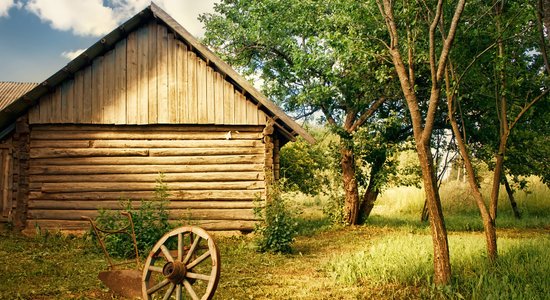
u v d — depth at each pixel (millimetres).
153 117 15336
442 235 7863
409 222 21219
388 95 18266
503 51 10086
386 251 10727
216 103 15438
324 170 22391
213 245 6121
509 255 9750
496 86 10391
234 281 9023
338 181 20516
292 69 18891
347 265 9742
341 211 20047
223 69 14914
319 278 9422
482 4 10859
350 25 13219
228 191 15359
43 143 15469
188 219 14758
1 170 15555
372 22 13039
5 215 15430
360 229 18672
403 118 18484
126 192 15336
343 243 14906
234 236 15008
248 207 15312
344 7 14594
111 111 15328
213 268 6047
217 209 15320
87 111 15320
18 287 8406
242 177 15414
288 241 12812
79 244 13352
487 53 10602
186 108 15383
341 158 20328
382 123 18156
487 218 9609
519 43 10609
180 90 15422
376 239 15328
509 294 7270
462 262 9508
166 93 15406
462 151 9875
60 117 15289
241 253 12492
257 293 8133
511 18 9633
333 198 20531
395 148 18641
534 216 23031
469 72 11102
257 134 15586
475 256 9875
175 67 15461
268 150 15398
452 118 9992
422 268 8977
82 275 9477
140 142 15516
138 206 15281
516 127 11914
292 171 22000
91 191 15328
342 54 15609
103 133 15523
